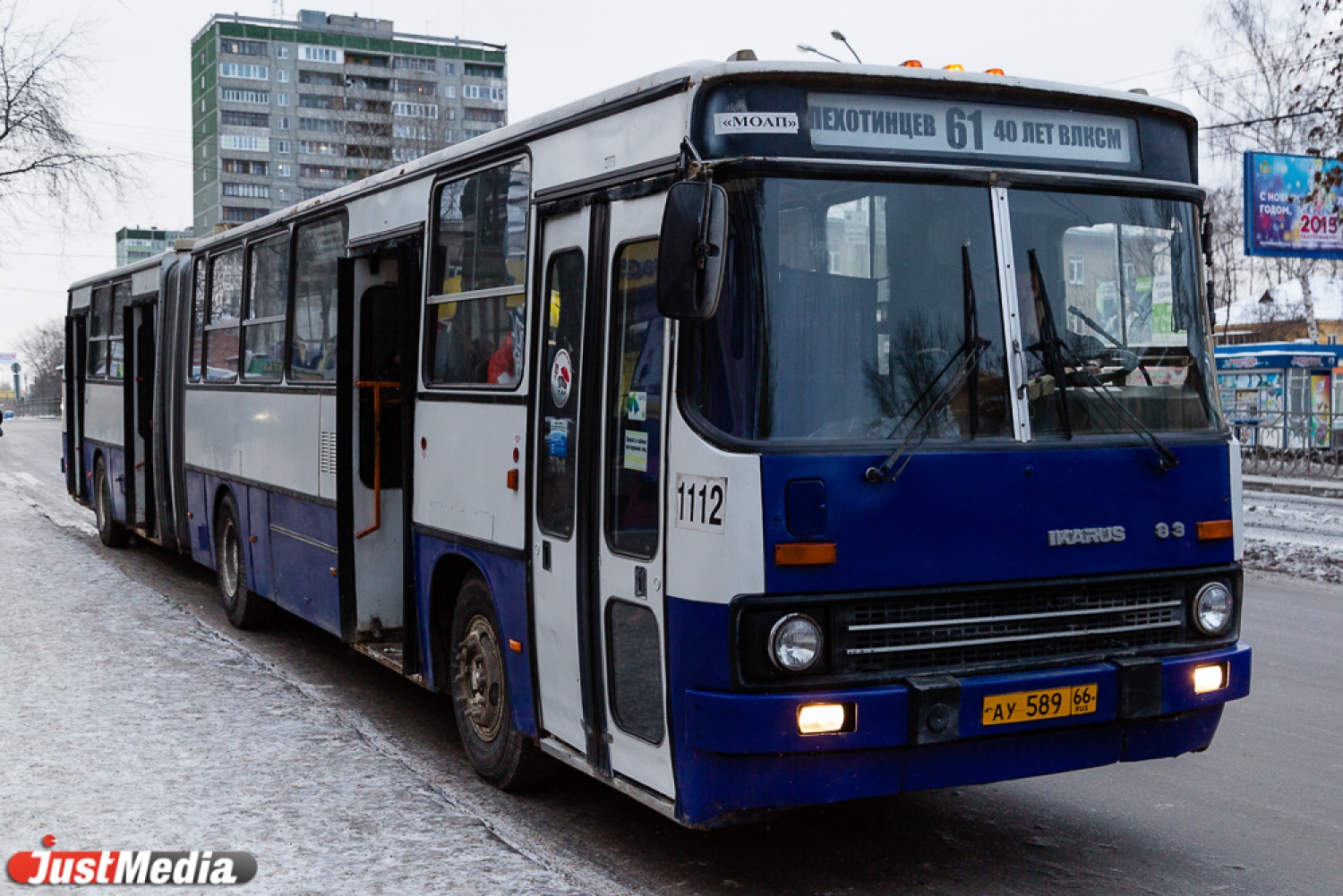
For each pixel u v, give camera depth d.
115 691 7.77
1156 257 5.31
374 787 6.01
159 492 12.87
